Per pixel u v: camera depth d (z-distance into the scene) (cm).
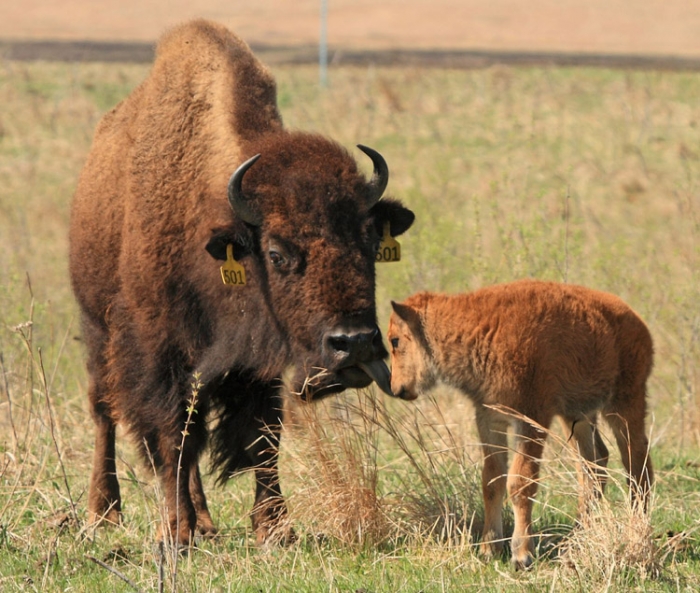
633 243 3338
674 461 1969
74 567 1484
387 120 5828
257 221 1574
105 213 1898
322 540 1603
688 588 1309
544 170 4478
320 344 1512
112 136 2022
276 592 1359
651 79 7638
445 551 1505
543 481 1669
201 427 1716
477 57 10750
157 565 1392
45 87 6838
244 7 19012
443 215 3544
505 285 1603
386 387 1508
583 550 1373
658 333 2478
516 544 1467
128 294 1744
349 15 18250
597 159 4741
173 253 1703
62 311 2950
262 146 1645
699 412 2162
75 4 18338
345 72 8200
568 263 2356
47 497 1695
